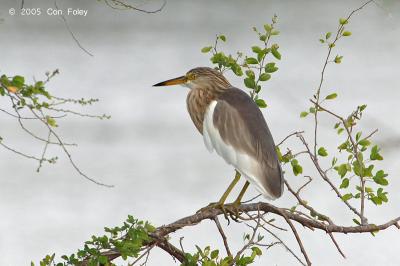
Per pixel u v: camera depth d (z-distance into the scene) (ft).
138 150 57.26
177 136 62.03
